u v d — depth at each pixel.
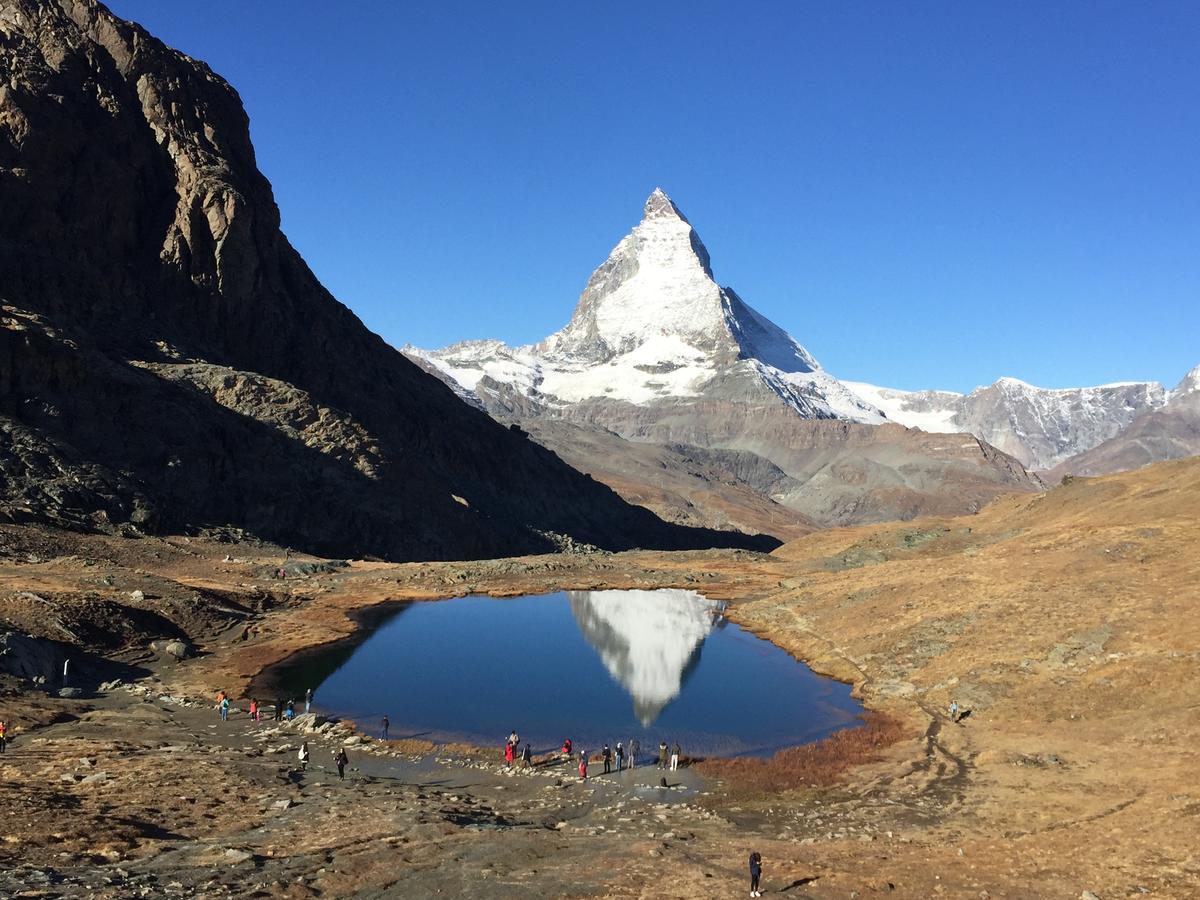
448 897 24.78
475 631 90.12
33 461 105.25
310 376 172.50
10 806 29.22
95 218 150.00
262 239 180.62
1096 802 36.00
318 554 129.62
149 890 22.66
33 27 167.38
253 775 38.78
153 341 146.00
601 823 35.47
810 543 166.00
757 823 36.31
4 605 63.03
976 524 133.25
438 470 185.62
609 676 70.19
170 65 185.62
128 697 54.84
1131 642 54.34
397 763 45.91
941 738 49.00
